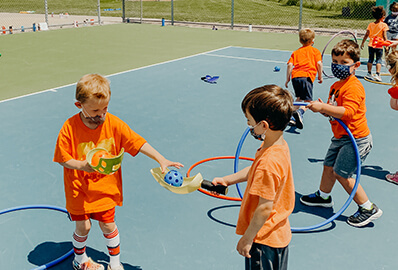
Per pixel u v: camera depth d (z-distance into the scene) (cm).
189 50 1395
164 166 307
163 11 3034
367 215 400
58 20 2338
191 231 391
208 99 812
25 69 1079
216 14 2880
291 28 2066
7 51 1345
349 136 388
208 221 408
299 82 729
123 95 831
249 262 269
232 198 446
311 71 727
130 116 704
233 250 366
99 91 279
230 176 294
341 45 385
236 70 1077
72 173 300
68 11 2931
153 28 2052
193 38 1712
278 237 262
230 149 579
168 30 1983
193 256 357
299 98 743
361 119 396
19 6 3269
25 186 470
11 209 412
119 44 1516
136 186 472
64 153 291
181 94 845
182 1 3678
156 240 377
